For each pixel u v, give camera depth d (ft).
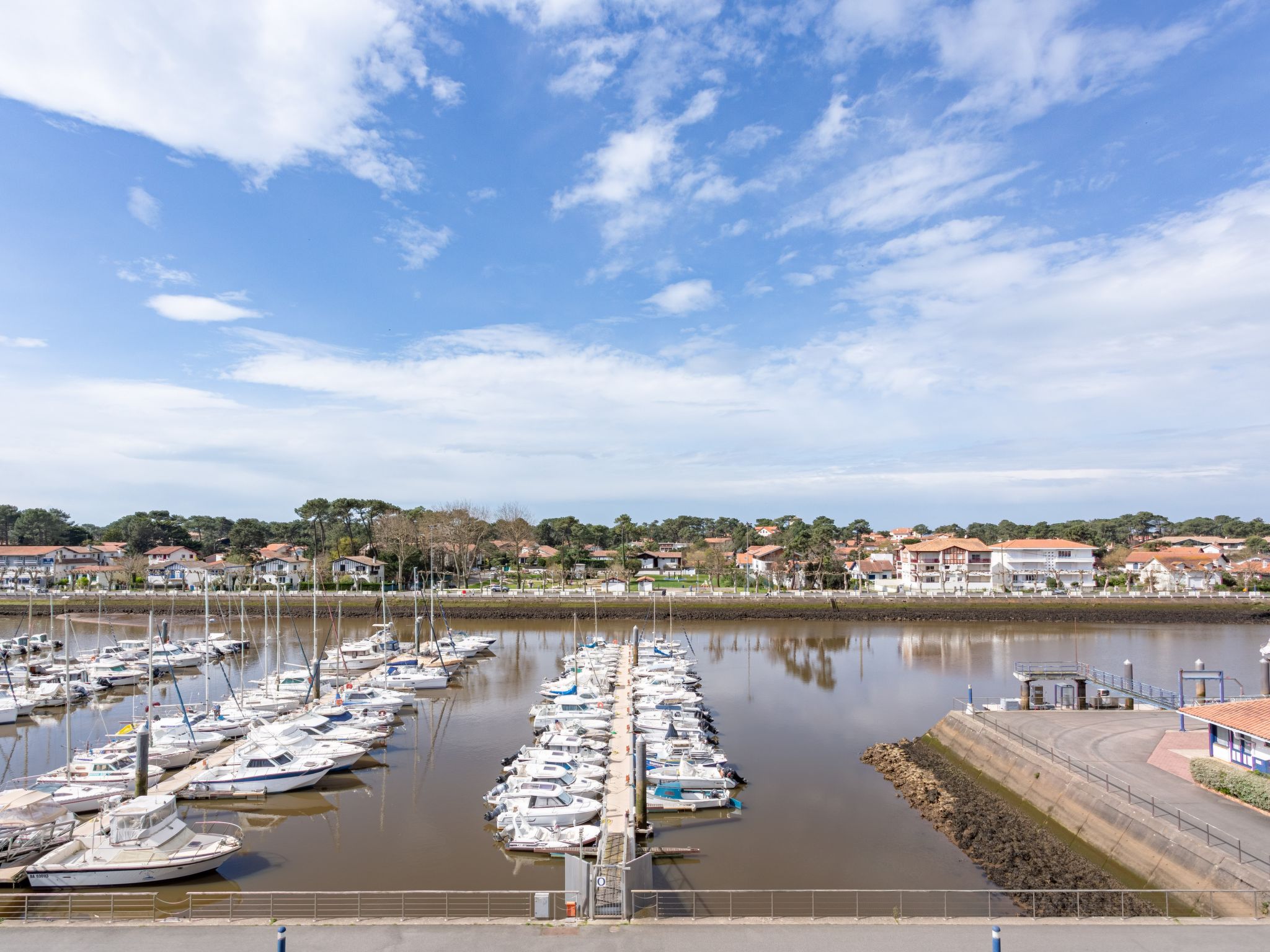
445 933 71.26
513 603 384.27
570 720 174.40
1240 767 114.73
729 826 125.29
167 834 106.01
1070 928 72.49
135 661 257.96
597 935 70.95
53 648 257.55
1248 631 345.92
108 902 97.35
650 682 218.59
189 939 70.23
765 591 471.21
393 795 141.28
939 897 100.22
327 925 72.64
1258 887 84.43
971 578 510.99
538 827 117.39
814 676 248.93
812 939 70.23
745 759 161.68
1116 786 117.08
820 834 121.70
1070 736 147.64
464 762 160.15
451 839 121.08
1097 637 331.57
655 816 129.29
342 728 170.60
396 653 276.41
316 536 626.64
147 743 132.26
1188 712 125.90
